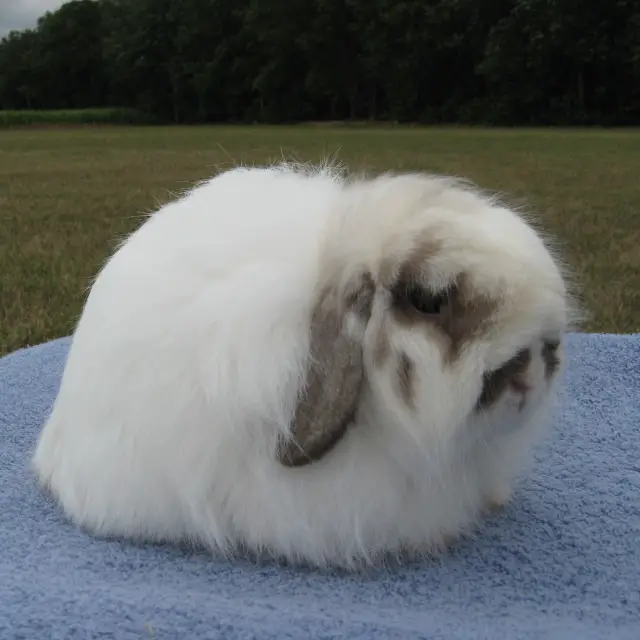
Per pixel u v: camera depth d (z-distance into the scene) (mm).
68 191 2781
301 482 450
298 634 407
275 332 438
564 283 492
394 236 427
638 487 598
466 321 420
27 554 487
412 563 492
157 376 460
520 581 481
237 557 483
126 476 477
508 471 526
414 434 430
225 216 485
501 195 578
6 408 727
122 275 491
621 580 484
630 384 800
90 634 405
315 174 551
